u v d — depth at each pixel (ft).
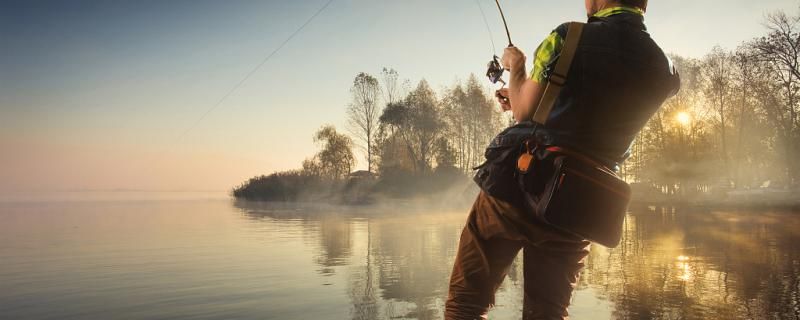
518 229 5.10
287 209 83.56
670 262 22.34
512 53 5.26
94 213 67.56
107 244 29.71
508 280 18.16
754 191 115.55
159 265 21.85
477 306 5.43
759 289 16.26
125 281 18.15
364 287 16.99
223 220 52.95
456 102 156.56
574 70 4.70
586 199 4.60
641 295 15.44
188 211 74.69
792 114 110.93
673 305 14.12
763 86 114.42
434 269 20.67
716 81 121.19
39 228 41.88
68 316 13.35
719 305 14.12
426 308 14.01
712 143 133.28
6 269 20.75
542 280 5.37
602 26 4.85
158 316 13.30
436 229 41.11
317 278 18.70
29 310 13.97
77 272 20.11
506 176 5.01
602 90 4.67
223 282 17.93
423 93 157.38
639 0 5.20
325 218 57.31
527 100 4.89
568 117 4.75
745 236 34.63
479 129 153.79
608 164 4.90
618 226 4.70
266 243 30.48
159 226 44.32
